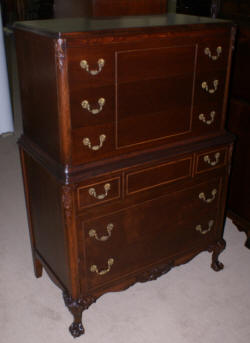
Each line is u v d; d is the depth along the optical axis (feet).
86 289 5.57
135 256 5.88
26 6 27.09
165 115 5.29
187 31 4.95
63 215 5.02
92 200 5.04
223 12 7.34
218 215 6.70
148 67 4.84
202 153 5.86
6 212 9.06
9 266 7.30
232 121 7.50
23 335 5.82
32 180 5.91
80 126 4.63
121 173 5.13
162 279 6.94
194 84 5.38
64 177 4.72
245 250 7.71
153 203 5.68
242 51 6.95
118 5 6.23
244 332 5.88
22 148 5.87
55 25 4.79
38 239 6.41
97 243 5.36
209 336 5.81
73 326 5.74
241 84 7.14
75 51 4.23
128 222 5.54
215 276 7.02
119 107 4.83
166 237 6.13
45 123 4.98
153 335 5.82
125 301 6.46
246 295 6.59
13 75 19.21
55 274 6.05
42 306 6.37
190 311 6.26
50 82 4.51
